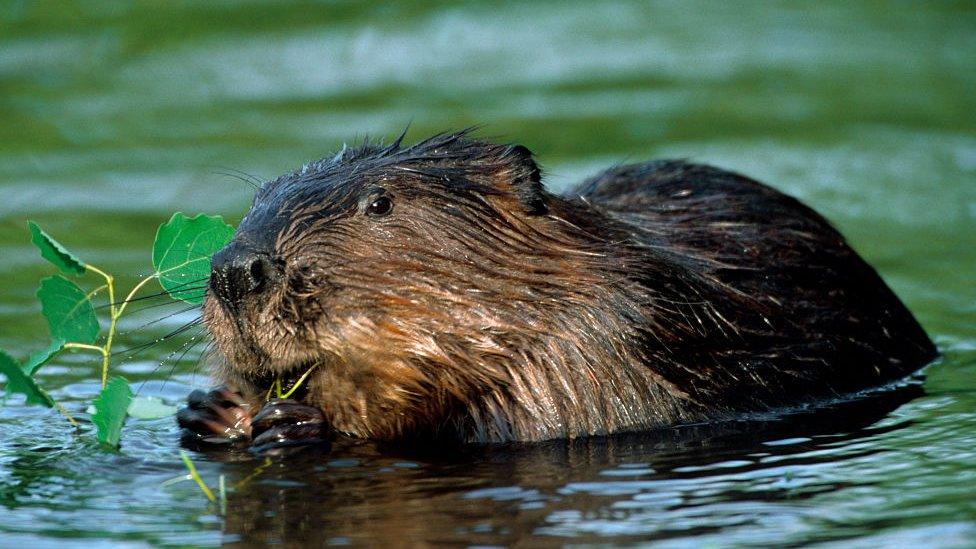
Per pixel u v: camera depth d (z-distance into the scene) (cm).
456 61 2991
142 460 1120
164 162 2358
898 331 1449
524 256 1182
